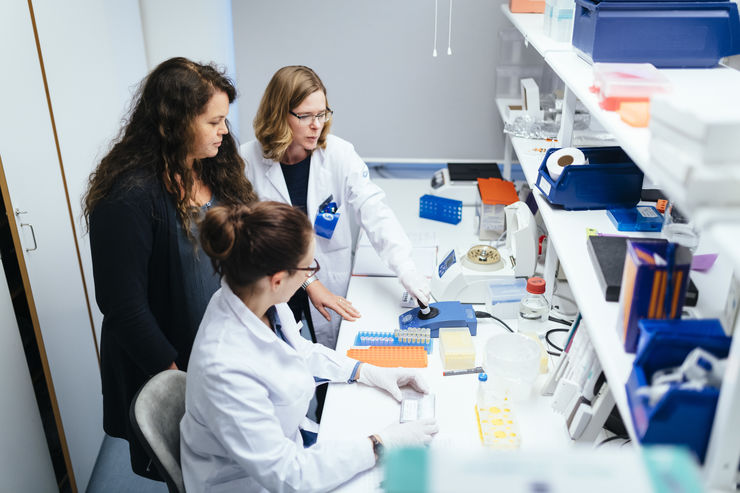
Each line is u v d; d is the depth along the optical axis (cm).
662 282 105
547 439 150
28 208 192
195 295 171
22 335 218
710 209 79
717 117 81
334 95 381
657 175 93
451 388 169
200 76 154
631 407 101
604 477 54
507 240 234
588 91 140
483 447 146
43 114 205
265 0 356
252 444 124
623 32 149
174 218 161
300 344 163
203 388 125
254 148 217
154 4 328
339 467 134
